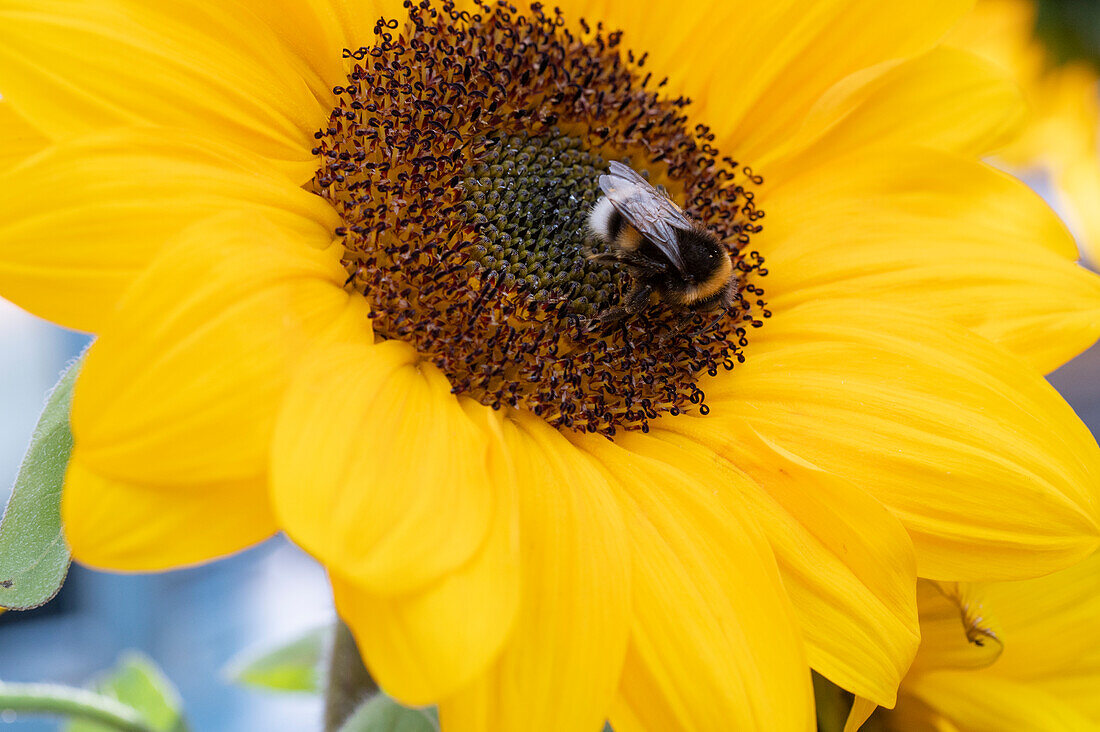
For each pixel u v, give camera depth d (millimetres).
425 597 182
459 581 184
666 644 195
